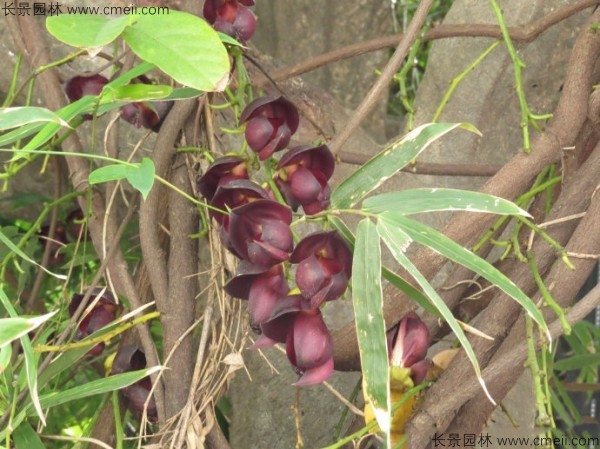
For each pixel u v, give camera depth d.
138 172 0.95
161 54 0.92
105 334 1.11
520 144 1.55
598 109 1.21
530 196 1.26
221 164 1.02
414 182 1.54
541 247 1.17
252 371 1.54
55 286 1.87
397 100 2.78
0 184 1.91
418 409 1.09
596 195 1.12
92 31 0.92
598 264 1.92
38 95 1.55
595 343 1.90
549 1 1.52
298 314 0.97
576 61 1.20
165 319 1.13
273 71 1.46
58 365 1.11
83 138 1.56
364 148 1.59
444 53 1.57
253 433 1.55
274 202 0.95
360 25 2.29
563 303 1.12
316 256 0.96
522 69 1.52
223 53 0.92
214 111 1.20
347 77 2.29
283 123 1.04
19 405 1.06
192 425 1.08
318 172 1.01
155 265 1.14
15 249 0.99
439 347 1.48
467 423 1.13
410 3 2.62
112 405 1.21
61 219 1.68
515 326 1.12
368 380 0.91
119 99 1.02
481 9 1.55
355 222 1.51
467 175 1.37
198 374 1.09
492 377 1.06
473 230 1.13
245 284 0.98
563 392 1.65
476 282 1.19
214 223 1.15
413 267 0.92
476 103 1.54
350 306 1.52
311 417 1.53
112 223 1.23
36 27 1.30
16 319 0.90
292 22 2.27
